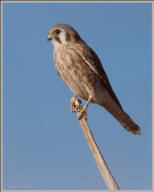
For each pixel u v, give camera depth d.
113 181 8.19
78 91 12.56
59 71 12.54
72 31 12.45
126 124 13.11
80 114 11.48
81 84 12.27
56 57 12.38
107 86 12.65
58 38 12.34
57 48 12.38
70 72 12.15
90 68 12.14
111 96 12.79
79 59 12.00
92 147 9.05
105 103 12.82
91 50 12.42
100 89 12.45
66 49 12.16
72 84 12.48
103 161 8.64
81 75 12.10
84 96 12.73
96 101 12.47
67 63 12.05
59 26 12.43
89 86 12.22
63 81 12.87
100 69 12.36
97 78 12.30
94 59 12.22
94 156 8.89
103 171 8.48
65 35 12.28
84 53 12.02
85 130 9.45
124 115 12.84
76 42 12.40
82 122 9.57
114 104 12.84
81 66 12.04
